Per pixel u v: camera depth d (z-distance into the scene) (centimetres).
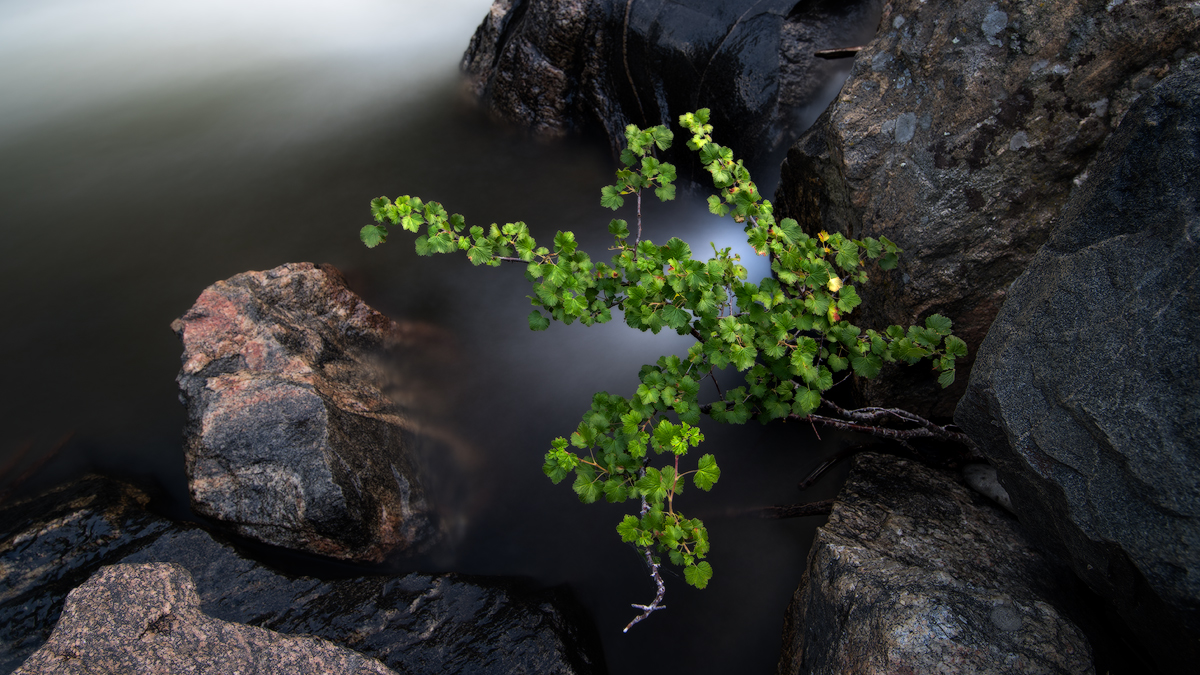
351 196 699
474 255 322
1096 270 211
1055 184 307
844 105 371
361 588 338
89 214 708
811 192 414
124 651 257
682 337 532
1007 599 250
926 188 333
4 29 1172
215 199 714
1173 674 220
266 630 268
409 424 447
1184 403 180
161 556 346
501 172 705
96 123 863
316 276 468
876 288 367
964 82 323
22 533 353
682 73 573
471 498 437
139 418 493
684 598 383
